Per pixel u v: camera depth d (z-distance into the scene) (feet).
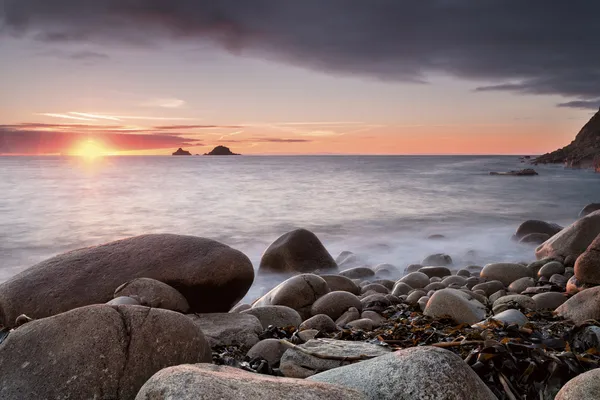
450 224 73.31
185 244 24.77
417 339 16.84
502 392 12.65
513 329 15.88
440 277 38.93
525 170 210.18
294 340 18.71
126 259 24.29
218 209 92.32
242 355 17.33
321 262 41.52
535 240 52.75
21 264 50.85
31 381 11.42
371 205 97.91
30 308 22.84
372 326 21.81
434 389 9.91
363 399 9.41
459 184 155.02
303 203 101.65
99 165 398.01
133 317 12.61
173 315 13.08
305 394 9.00
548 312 21.13
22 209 91.76
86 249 25.45
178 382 8.69
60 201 104.99
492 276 33.50
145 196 116.26
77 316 12.42
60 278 23.66
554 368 12.96
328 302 25.26
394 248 55.21
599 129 324.39
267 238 63.21
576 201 105.40
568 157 312.50
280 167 351.25
